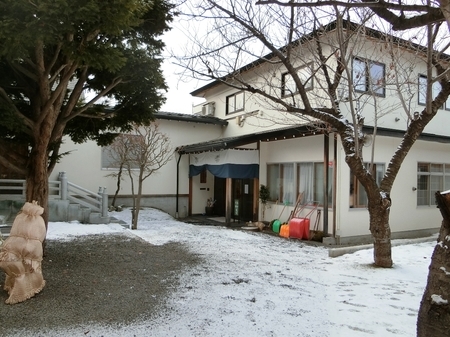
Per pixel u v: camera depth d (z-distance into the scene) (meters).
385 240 5.88
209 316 3.56
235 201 13.21
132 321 3.42
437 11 2.37
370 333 3.18
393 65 6.07
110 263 5.66
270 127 11.95
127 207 13.12
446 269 1.83
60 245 6.78
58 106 5.50
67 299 3.98
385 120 10.04
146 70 5.72
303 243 8.80
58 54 5.10
